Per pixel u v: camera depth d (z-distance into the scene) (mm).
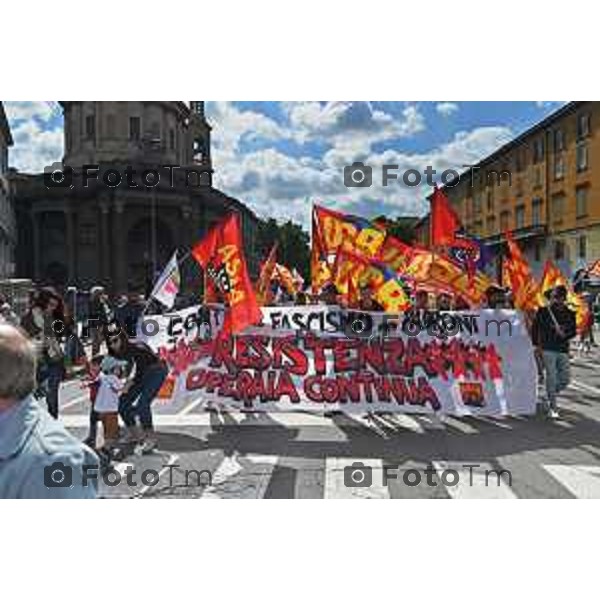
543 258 37250
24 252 56125
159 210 54656
